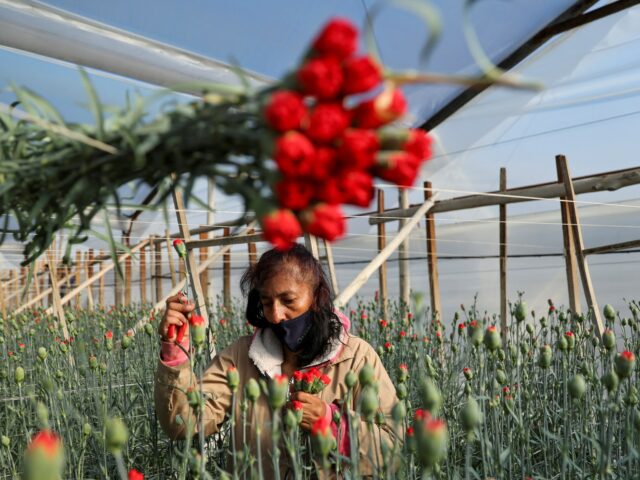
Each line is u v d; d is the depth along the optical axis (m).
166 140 0.71
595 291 6.61
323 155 0.58
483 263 7.52
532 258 7.11
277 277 2.01
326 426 1.31
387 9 4.39
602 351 2.35
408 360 3.56
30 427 2.88
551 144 6.33
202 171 0.71
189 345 1.96
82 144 0.77
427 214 6.33
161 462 2.74
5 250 7.10
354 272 9.28
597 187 4.90
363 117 0.61
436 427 1.01
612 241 6.52
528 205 6.93
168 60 4.40
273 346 2.16
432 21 0.58
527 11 4.80
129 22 3.91
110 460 2.39
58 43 3.92
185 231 3.66
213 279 11.84
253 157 0.69
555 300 6.90
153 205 0.76
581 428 2.01
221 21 4.08
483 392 2.05
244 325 5.18
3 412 3.23
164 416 2.02
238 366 2.21
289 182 0.59
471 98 5.69
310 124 0.58
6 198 0.82
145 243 8.25
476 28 4.91
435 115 6.05
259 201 0.62
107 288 14.78
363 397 1.39
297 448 1.58
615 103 5.68
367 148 0.59
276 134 0.60
